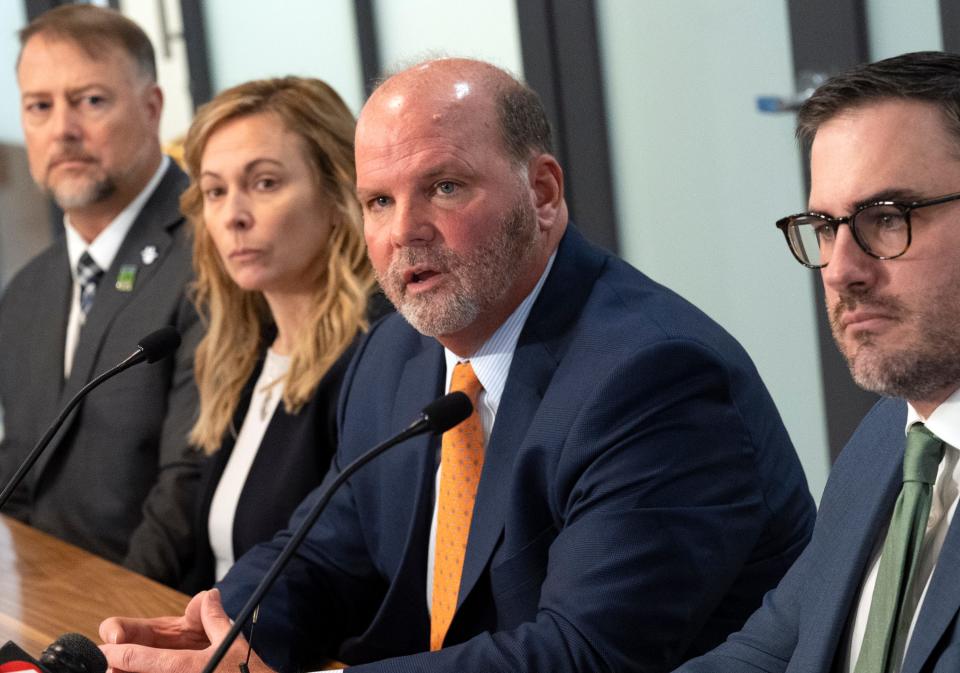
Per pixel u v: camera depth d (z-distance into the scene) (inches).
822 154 147.5
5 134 606.5
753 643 178.4
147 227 378.3
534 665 189.0
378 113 215.6
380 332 262.1
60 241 401.4
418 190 211.6
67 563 282.4
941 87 140.7
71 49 383.6
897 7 356.2
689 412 202.1
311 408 285.3
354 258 295.3
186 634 216.8
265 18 549.3
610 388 201.8
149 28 589.9
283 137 293.6
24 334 393.7
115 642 209.6
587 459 201.0
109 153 382.9
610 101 440.1
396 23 502.3
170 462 330.6
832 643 161.3
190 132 303.3
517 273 215.6
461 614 215.3
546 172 221.6
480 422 223.1
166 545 318.3
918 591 149.9
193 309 351.3
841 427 378.9
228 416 302.4
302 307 299.1
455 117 211.6
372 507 245.0
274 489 285.1
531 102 220.8
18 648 171.3
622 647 189.8
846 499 169.8
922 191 140.6
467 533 218.1
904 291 141.9
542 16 446.3
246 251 292.2
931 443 152.1
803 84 377.1
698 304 425.4
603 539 194.1
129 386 355.9
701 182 417.4
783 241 395.2
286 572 244.7
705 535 197.3
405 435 172.4
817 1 368.8
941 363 143.0
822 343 381.1
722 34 402.0
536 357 215.6
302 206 293.1
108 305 366.9
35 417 381.7
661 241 434.6
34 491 369.7
